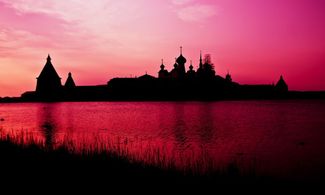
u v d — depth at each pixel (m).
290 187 16.05
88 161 17.16
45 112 82.50
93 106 108.62
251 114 73.88
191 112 79.31
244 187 14.97
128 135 38.28
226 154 26.16
